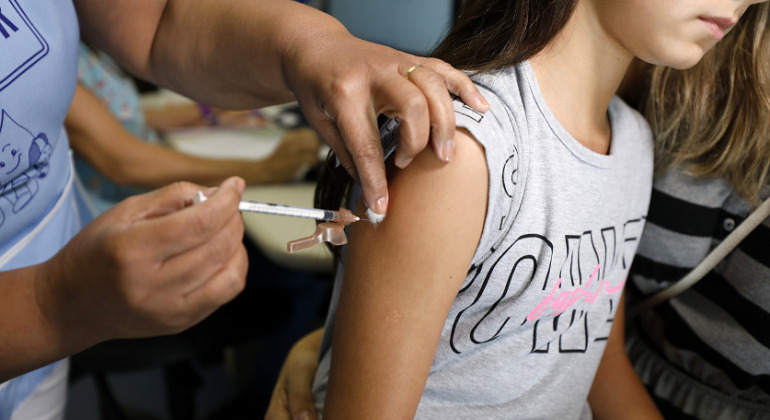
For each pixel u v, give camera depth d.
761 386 0.83
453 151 0.53
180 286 0.43
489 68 0.64
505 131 0.59
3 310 0.45
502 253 0.62
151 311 0.44
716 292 0.86
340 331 0.60
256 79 0.74
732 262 0.83
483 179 0.55
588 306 0.73
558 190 0.64
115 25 0.84
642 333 0.99
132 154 1.56
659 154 0.86
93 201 1.65
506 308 0.65
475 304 0.65
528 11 0.63
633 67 0.88
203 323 1.40
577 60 0.65
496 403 0.71
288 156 1.73
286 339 1.81
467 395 0.69
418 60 0.57
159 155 1.60
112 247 0.41
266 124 2.19
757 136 0.78
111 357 1.33
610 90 0.70
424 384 0.61
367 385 0.59
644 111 0.88
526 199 0.62
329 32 0.64
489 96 0.61
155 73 0.88
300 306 1.80
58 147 0.80
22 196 0.68
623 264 0.77
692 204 0.85
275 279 1.76
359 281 0.59
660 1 0.58
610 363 0.90
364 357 0.58
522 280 0.64
